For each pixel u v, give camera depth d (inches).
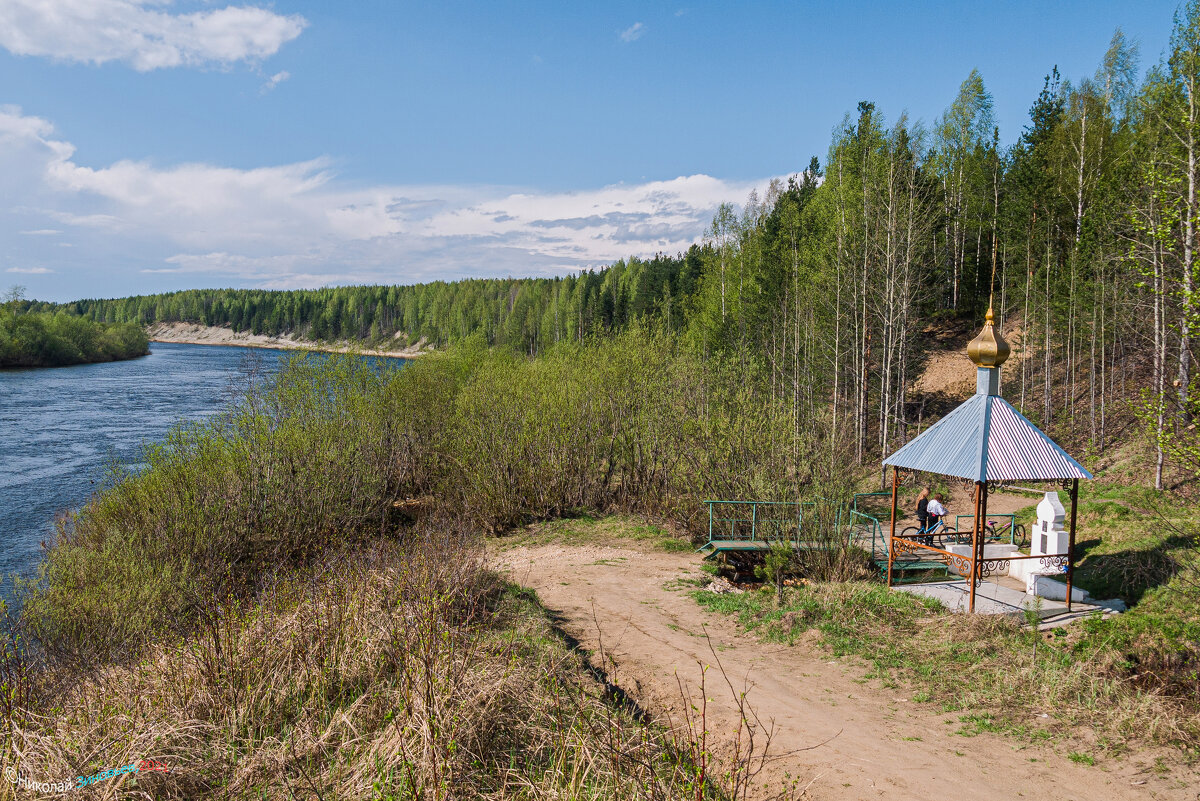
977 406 511.5
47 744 220.7
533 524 874.8
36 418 1723.7
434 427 1085.1
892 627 446.3
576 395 985.5
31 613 494.9
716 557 682.8
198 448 787.4
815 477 687.1
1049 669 361.1
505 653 326.3
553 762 230.7
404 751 212.8
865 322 1332.4
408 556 476.4
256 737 251.1
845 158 1504.7
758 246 1847.9
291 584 443.5
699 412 900.0
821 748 290.5
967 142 2054.6
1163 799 246.5
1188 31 786.8
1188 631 386.6
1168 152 788.0
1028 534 685.9
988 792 255.3
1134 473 900.0
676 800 212.2
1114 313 1041.5
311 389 950.4
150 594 555.8
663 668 382.3
